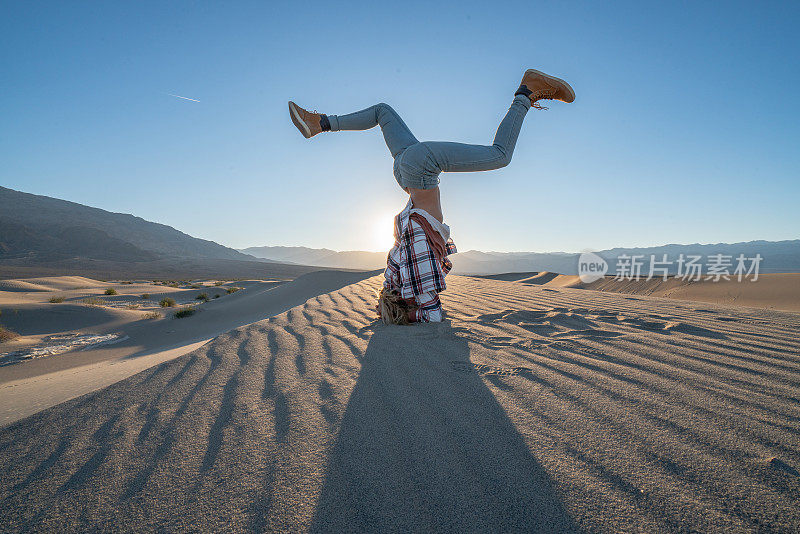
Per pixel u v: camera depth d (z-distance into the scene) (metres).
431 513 1.28
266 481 1.50
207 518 1.31
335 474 1.52
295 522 1.26
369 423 1.95
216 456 1.71
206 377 2.81
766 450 1.56
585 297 6.76
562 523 1.20
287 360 3.17
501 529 1.19
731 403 2.03
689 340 3.38
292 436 1.85
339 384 2.53
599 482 1.39
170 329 16.44
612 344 3.28
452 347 3.32
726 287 16.25
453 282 11.23
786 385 2.28
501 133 3.68
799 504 1.24
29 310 17.31
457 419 1.94
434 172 3.77
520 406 2.07
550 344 3.32
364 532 1.20
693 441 1.65
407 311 4.45
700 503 1.26
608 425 1.82
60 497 1.47
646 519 1.20
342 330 4.30
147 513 1.35
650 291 19.17
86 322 17.34
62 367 9.02
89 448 1.83
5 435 2.01
